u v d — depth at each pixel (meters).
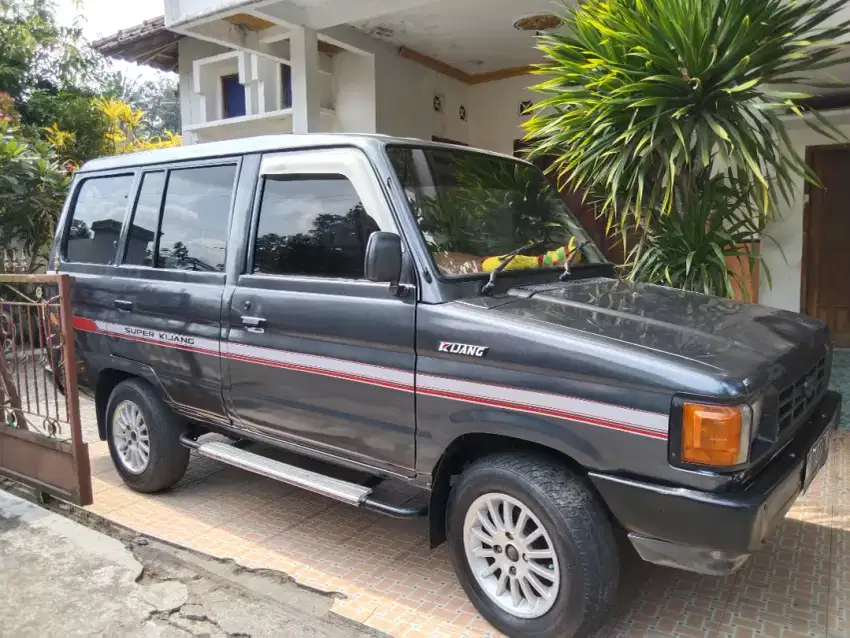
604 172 4.45
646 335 2.51
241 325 3.48
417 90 7.96
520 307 2.80
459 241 3.11
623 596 3.01
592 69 4.48
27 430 4.19
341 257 3.14
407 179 3.10
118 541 3.61
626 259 4.95
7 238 8.08
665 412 2.24
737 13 3.99
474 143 8.73
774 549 3.41
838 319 7.43
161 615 2.94
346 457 3.23
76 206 4.74
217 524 3.86
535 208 3.76
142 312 4.05
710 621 2.83
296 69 6.85
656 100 4.09
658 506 2.29
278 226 3.42
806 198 7.18
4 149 7.68
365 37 7.26
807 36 4.25
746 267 5.75
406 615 2.92
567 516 2.45
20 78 11.16
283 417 3.40
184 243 3.90
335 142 3.24
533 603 2.63
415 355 2.84
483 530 2.78
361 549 3.54
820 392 3.04
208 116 9.30
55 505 4.18
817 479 4.20
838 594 3.01
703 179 4.72
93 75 12.23
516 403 2.56
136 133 14.31
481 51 7.74
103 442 5.35
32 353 4.13
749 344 2.55
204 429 4.24
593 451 2.40
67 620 2.89
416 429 2.87
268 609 2.99
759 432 2.37
